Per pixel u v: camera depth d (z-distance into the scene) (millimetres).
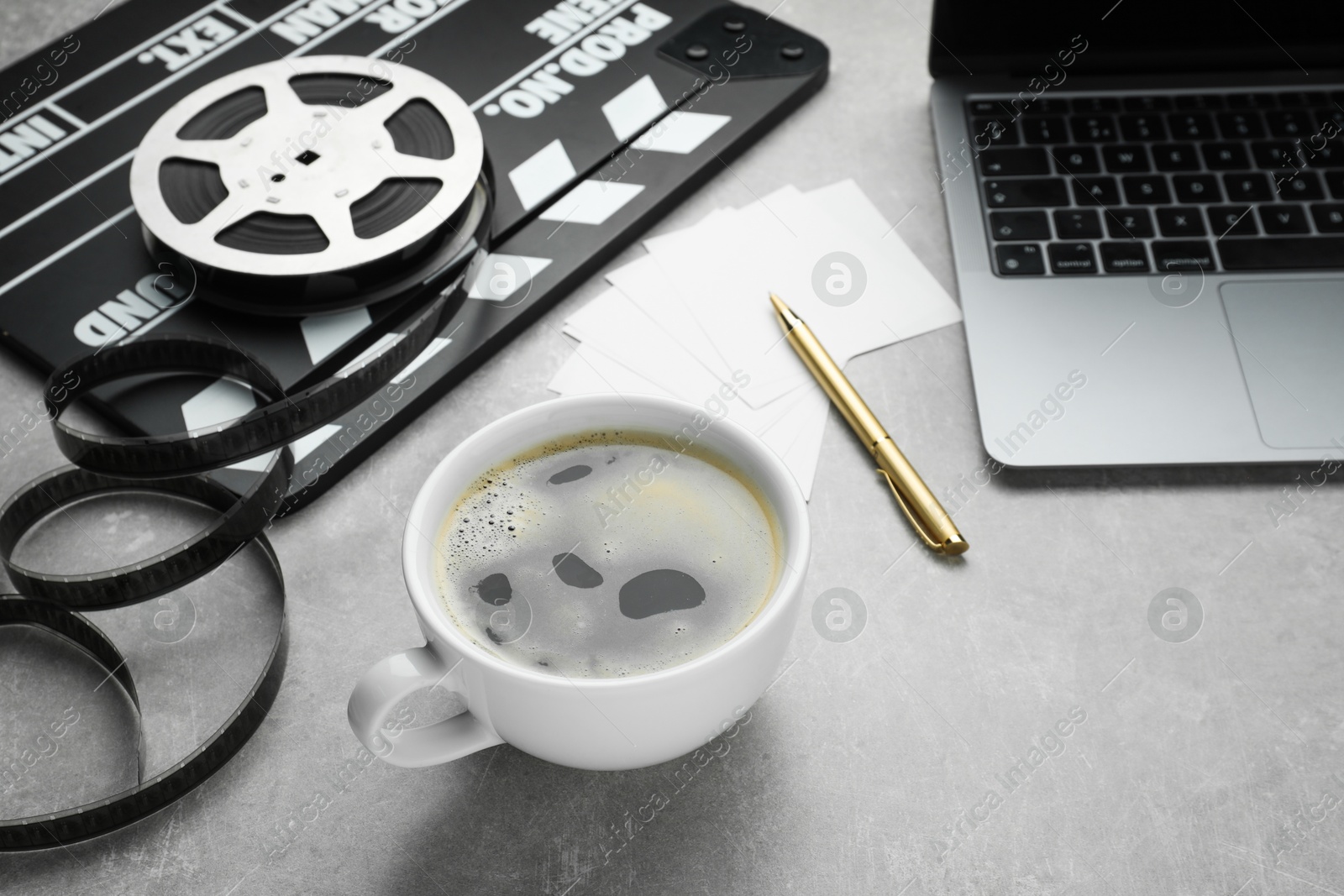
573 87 710
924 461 593
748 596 480
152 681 545
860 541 574
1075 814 517
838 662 546
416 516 487
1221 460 577
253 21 742
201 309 618
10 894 504
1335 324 610
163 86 711
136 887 506
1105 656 547
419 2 751
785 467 492
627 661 469
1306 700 538
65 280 631
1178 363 601
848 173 688
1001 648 549
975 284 628
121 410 592
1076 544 572
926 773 524
